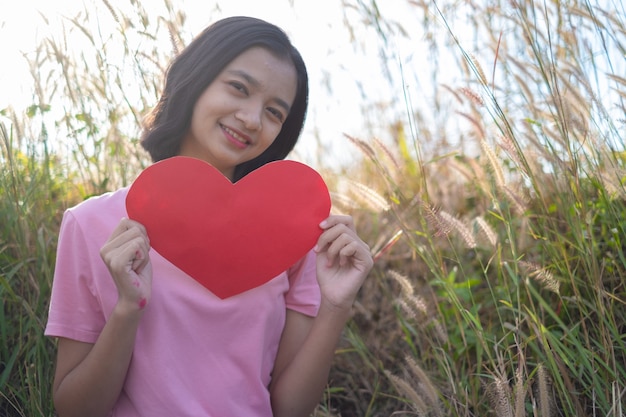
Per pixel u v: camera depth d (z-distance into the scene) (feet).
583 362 5.98
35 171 8.07
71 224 4.85
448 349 7.23
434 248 7.19
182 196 4.69
